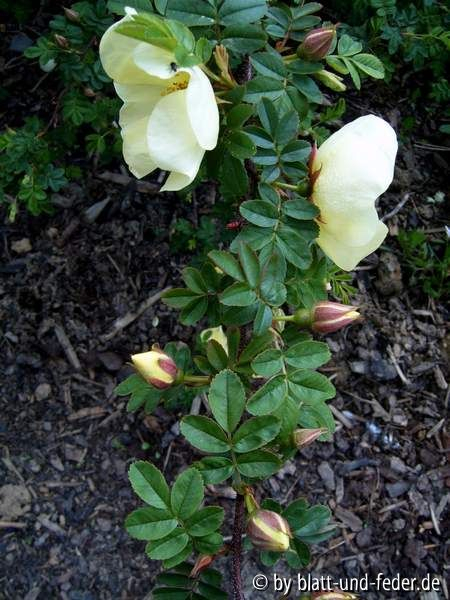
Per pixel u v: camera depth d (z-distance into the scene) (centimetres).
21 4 56
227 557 51
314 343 27
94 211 57
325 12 56
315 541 34
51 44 44
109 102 47
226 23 26
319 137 38
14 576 49
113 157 58
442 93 57
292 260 27
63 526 50
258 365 27
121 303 55
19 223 56
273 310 30
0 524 50
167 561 27
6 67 59
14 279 55
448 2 55
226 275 31
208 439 27
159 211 57
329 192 26
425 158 62
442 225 60
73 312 55
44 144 46
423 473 54
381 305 57
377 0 51
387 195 60
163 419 53
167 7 26
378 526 52
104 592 49
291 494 52
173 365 30
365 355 56
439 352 57
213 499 52
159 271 56
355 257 27
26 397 53
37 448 52
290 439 28
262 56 28
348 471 54
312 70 29
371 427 55
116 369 54
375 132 25
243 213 27
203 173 38
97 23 44
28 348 54
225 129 26
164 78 22
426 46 53
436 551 52
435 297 58
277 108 28
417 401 56
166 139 23
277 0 35
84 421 53
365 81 62
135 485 26
